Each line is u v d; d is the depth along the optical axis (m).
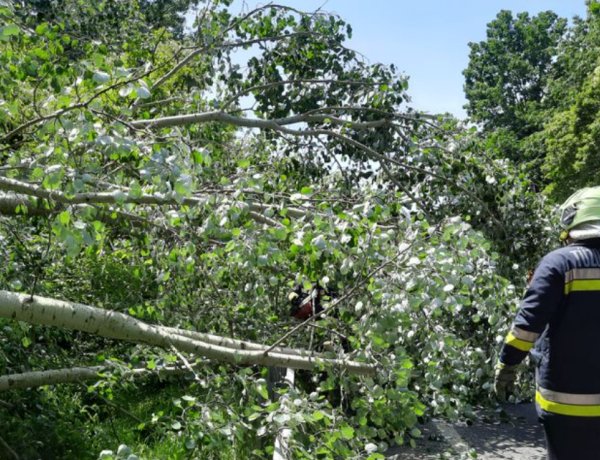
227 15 8.32
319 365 4.56
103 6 8.70
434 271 4.25
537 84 54.34
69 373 5.04
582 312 3.37
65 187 3.57
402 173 7.88
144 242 5.15
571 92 33.69
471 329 6.56
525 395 6.68
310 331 5.89
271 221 5.05
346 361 4.64
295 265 4.55
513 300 5.47
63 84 3.95
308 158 8.47
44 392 5.66
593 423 3.36
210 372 4.70
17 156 4.30
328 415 3.96
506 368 3.62
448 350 4.66
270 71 8.66
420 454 5.91
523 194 7.55
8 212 4.84
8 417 5.05
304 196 4.57
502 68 54.94
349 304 4.87
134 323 4.25
